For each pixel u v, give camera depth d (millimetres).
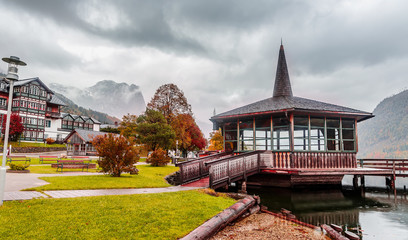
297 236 7355
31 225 5523
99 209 6930
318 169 14891
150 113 38062
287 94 20891
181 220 6688
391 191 17281
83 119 70438
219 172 12836
